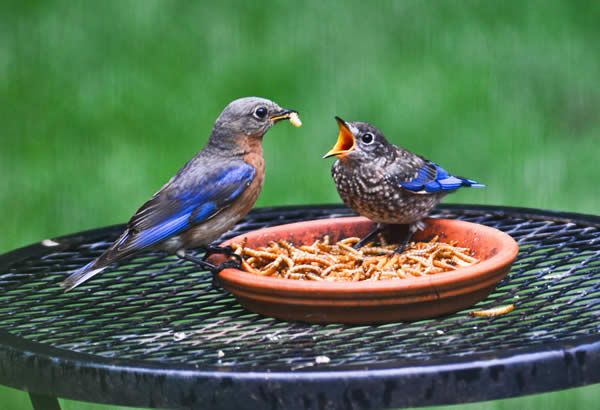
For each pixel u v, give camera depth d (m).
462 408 13.66
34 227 17.56
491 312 7.89
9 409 14.21
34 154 19.59
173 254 9.56
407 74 21.67
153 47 22.70
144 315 8.31
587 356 6.66
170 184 9.51
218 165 9.62
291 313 7.98
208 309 8.45
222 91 21.22
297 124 9.84
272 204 17.80
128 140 19.95
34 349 7.12
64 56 22.55
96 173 18.94
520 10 23.64
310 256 8.70
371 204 10.16
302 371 6.52
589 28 23.16
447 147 19.69
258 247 9.32
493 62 22.12
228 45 22.64
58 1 24.25
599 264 8.88
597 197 18.00
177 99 21.05
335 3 23.73
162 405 6.66
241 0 23.91
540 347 6.69
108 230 10.59
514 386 6.54
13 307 8.51
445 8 23.67
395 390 6.45
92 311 8.45
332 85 21.33
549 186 18.45
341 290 7.70
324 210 11.26
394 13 23.67
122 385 6.73
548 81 21.59
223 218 9.62
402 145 19.78
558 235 9.82
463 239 9.34
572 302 8.01
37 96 21.30
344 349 7.32
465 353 6.75
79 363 6.86
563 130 20.27
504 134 19.97
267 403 6.51
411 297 7.77
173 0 24.03
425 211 10.21
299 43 22.62
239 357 7.19
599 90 21.16
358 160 10.09
